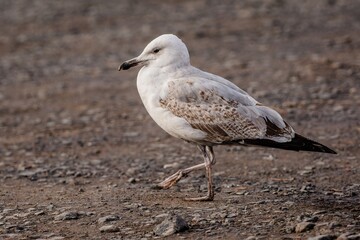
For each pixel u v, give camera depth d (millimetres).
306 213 10156
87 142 16312
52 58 26859
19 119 19125
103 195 11656
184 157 14445
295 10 32781
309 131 15914
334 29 28672
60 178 13164
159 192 11711
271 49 25828
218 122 10547
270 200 10969
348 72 21578
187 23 31000
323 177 12484
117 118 18625
